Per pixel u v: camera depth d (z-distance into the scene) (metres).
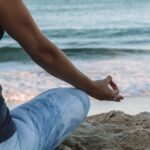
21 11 2.10
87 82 2.58
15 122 2.29
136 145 3.40
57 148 3.15
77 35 20.14
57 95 2.69
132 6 29.27
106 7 29.28
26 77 10.51
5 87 9.41
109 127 3.82
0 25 2.11
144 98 8.09
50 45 2.28
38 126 2.41
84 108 2.78
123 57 14.16
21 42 2.21
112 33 20.16
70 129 2.73
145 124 3.97
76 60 13.92
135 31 20.38
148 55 14.38
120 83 9.78
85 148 3.30
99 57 14.32
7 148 2.11
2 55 13.84
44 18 25.70
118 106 7.34
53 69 2.39
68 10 28.88
